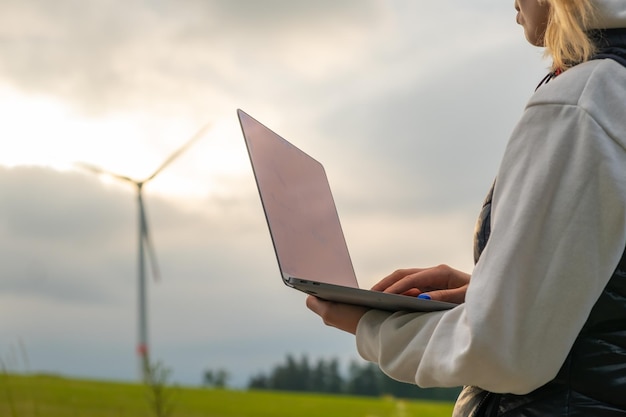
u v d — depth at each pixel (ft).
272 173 3.54
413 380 2.85
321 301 3.22
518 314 2.51
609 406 2.52
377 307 3.02
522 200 2.57
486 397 2.82
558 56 2.87
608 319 2.55
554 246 2.53
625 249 2.56
